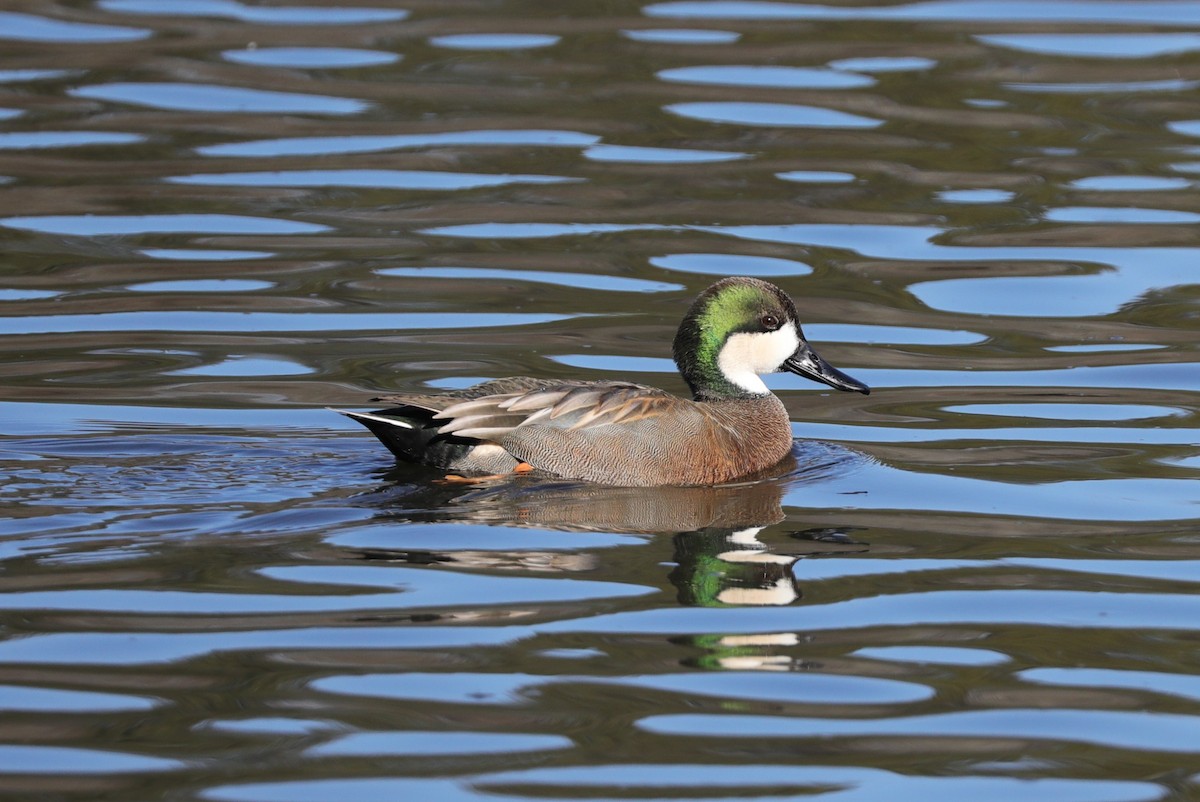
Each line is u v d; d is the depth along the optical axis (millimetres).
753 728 8422
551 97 23328
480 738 8234
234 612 9625
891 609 9984
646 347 15766
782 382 15648
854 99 23281
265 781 7777
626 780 7863
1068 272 17984
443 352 15523
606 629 9562
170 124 21938
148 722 8289
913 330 16469
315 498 11758
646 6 28016
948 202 19922
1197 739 8414
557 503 11953
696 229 18984
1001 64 24734
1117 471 12758
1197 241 18812
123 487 11836
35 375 14555
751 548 11078
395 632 9422
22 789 7645
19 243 18047
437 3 28016
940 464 13023
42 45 24953
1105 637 9641
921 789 7863
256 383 14578
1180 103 23047
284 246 18297
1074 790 7895
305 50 25078
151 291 16891
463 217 19297
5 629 9297
